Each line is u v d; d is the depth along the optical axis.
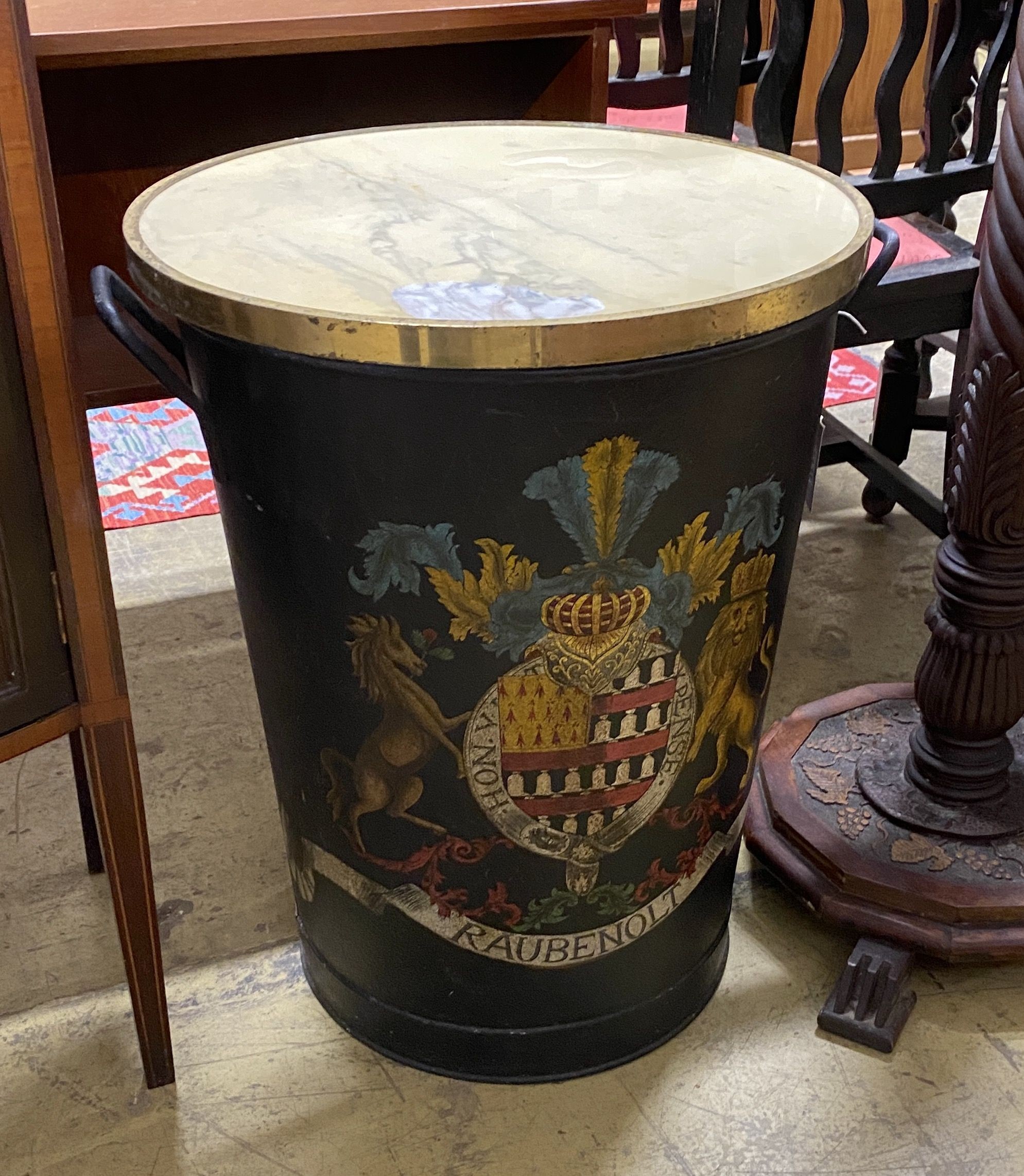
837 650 1.90
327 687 1.04
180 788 1.63
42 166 0.87
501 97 1.76
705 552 0.99
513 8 1.45
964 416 1.19
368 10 1.40
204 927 1.42
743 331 0.87
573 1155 1.15
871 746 1.50
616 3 1.49
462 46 1.71
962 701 1.31
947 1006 1.31
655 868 1.14
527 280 0.92
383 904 1.14
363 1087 1.22
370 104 1.74
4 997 1.33
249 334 0.87
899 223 1.80
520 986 1.16
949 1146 1.16
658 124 2.37
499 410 0.86
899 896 1.29
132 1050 1.27
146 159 1.69
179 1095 1.21
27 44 0.84
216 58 1.48
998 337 1.13
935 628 1.32
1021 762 1.47
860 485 2.39
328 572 0.98
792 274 0.91
